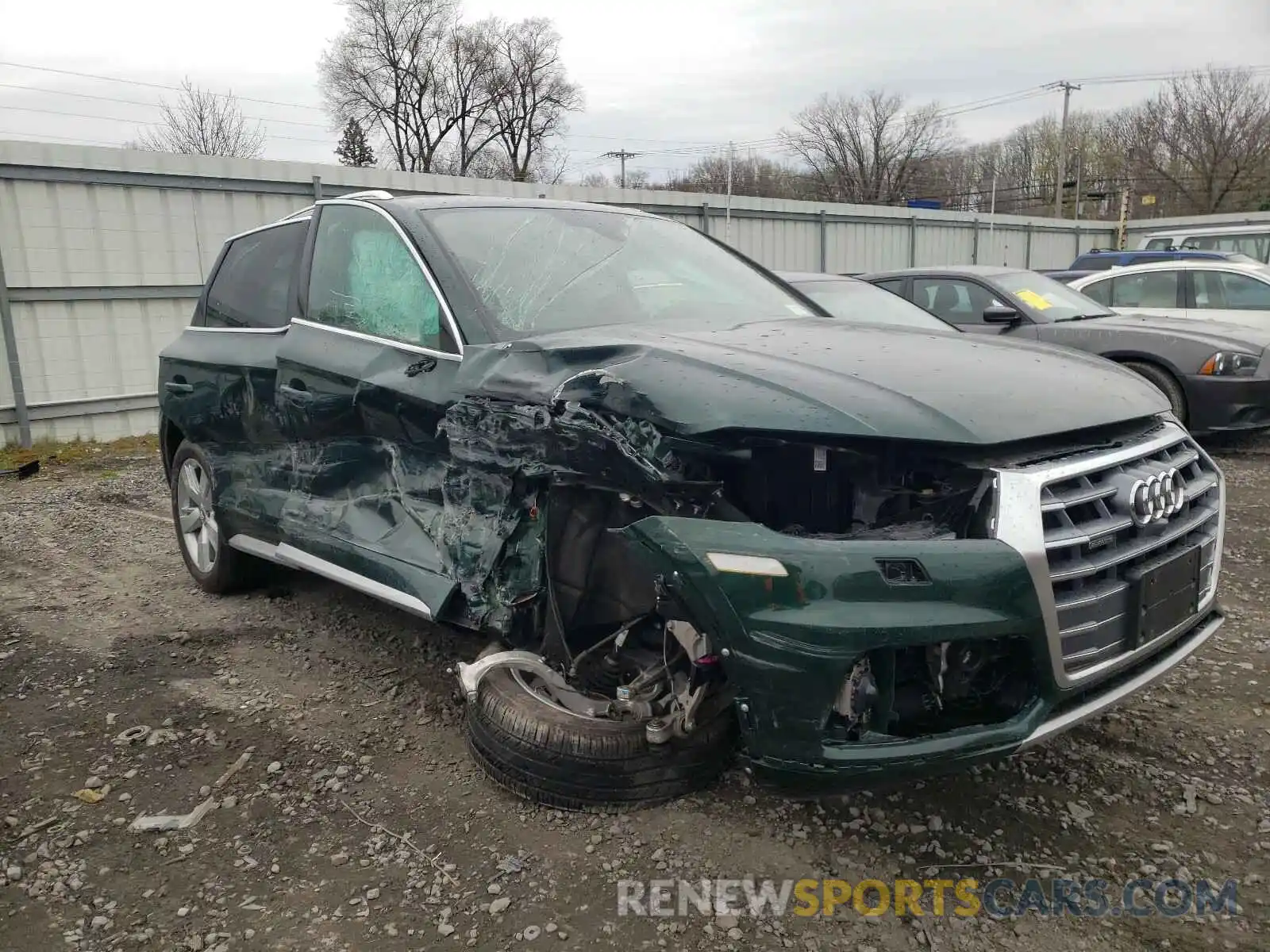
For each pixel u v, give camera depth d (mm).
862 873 2619
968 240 26594
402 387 3340
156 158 11586
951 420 2438
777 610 2309
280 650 4273
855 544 2340
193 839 2814
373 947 2354
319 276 4145
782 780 2408
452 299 3354
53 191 10906
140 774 3188
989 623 2305
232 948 2355
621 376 2707
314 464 3982
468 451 3037
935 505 2471
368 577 3562
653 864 2656
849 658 2273
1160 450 2828
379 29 51031
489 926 2422
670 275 3951
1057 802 2939
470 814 2912
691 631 2574
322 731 3480
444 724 3523
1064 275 11742
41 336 10992
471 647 4246
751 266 4457
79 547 6176
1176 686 3717
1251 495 6844
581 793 2836
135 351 11719
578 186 16984
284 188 12805
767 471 2576
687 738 2820
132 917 2475
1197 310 10391
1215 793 2977
